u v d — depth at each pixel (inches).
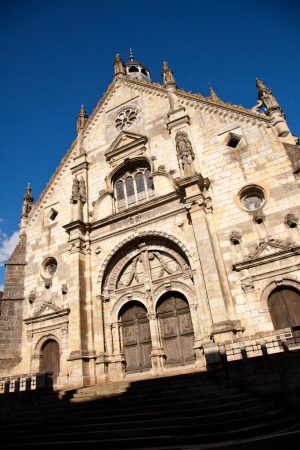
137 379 795.4
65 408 613.6
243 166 909.2
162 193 999.0
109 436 469.4
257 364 575.2
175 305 895.7
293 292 732.0
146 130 1143.0
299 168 815.1
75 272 977.5
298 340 682.2
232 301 770.2
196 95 1090.7
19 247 1186.6
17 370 991.0
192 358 826.2
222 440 401.7
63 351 951.0
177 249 930.7
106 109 1296.8
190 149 968.9
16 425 580.4
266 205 834.2
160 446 412.5
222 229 861.8
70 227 1051.9
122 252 1010.7
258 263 772.6
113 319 946.7
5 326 1042.1
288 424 458.0
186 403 510.3
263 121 938.7
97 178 1171.9
